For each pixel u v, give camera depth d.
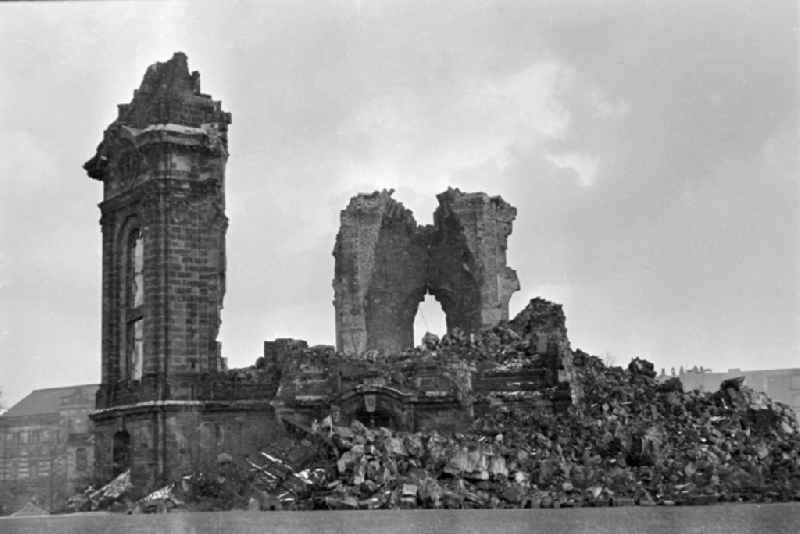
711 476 61.34
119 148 83.38
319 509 57.16
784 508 50.97
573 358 82.06
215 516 54.53
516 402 72.69
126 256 84.88
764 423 75.19
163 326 78.50
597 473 60.03
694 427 71.19
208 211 80.81
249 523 46.31
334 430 64.19
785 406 83.94
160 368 78.19
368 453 60.19
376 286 99.25
